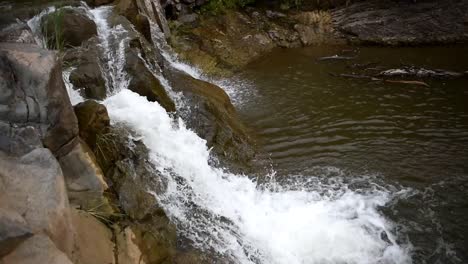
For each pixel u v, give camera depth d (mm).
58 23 7641
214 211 6203
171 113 7719
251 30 14023
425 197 6902
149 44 9258
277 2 15305
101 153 5594
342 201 6797
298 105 9992
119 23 8836
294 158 7969
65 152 4805
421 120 9273
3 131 4227
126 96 6934
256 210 6504
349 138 8594
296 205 6668
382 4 14727
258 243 5902
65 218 3822
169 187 6051
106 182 5281
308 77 11633
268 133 8805
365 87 10938
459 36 14070
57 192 3877
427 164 7730
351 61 12836
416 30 14242
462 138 8547
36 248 3371
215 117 8125
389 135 8680
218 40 13117
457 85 10977
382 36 14188
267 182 7246
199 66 11359
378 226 6301
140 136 6352
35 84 4359
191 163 6641
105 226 4750
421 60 12844
